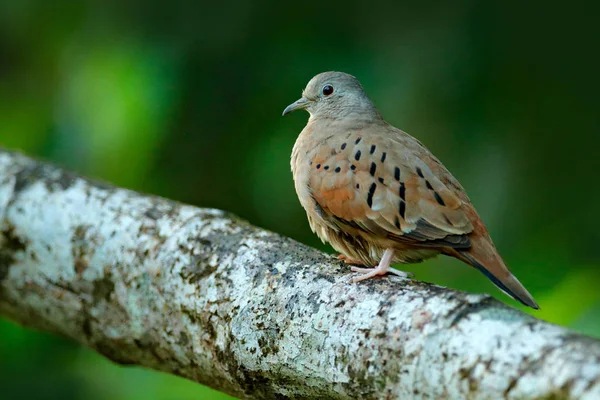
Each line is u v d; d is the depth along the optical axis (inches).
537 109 479.5
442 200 315.9
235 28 489.7
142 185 500.7
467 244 309.4
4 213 390.0
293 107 396.2
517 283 300.2
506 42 480.1
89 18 514.9
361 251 352.2
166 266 334.3
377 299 266.5
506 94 480.4
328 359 269.1
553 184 480.1
